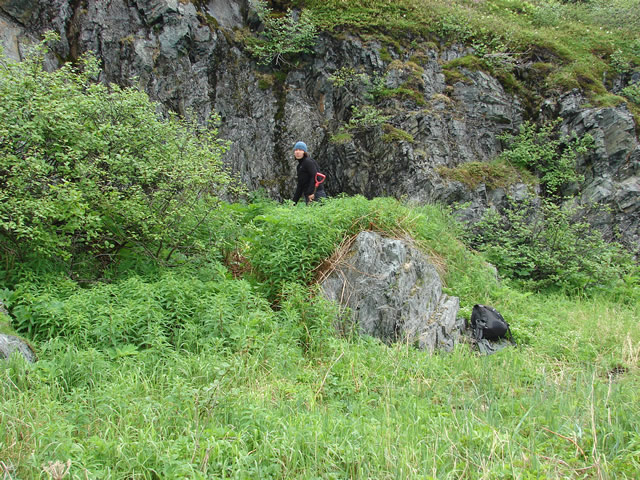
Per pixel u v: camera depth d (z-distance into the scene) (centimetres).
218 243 621
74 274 547
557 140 1198
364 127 1182
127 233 595
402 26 1321
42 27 1071
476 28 1370
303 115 1226
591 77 1282
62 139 546
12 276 507
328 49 1266
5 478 248
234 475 274
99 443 288
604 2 1728
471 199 1091
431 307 639
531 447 333
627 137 1159
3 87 528
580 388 437
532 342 627
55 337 443
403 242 664
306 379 437
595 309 778
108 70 1091
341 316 565
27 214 515
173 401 345
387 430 331
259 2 1274
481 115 1238
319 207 695
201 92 1151
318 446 309
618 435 344
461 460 313
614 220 1110
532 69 1319
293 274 591
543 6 1623
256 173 1170
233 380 410
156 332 445
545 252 953
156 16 1125
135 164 561
